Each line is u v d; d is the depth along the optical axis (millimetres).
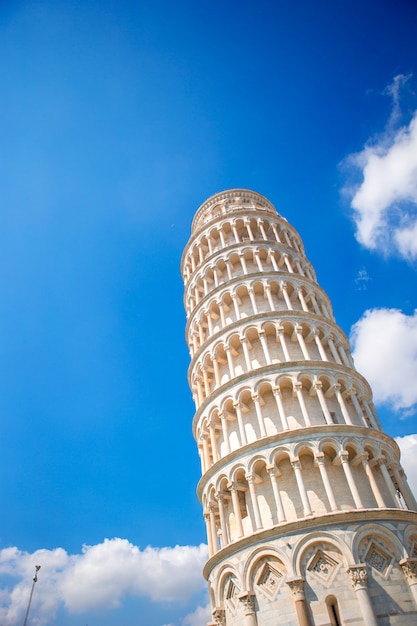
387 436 35281
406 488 34031
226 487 35656
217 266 50562
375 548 28312
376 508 30359
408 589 26859
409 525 29781
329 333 42656
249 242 50500
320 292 48281
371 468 33875
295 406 36844
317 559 28062
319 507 31391
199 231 56562
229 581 30906
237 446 37531
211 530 35375
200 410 41188
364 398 38844
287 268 50469
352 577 26625
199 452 41406
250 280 46406
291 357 40625
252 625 27578
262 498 33562
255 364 40594
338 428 33438
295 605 26562
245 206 59812
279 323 41562
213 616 31625
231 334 42406
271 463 32594
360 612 25719
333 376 37875
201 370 44188
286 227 55812
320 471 31688
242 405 37594
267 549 29234
